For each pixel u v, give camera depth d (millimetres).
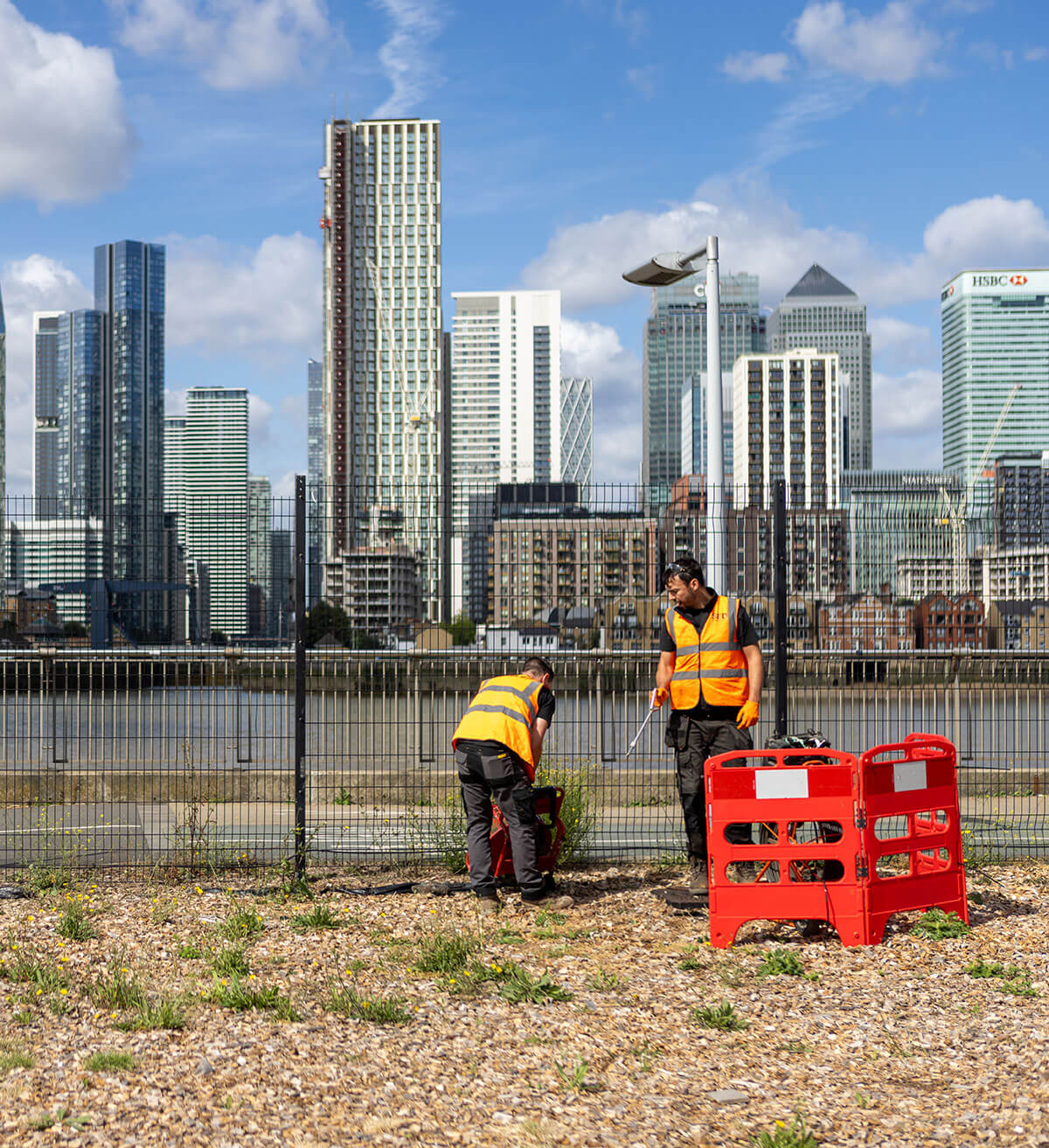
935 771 6977
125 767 11836
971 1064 4633
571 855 9016
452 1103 4172
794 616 12594
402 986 5754
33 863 8656
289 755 11180
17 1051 4609
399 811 11430
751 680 7723
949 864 7012
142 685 11109
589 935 6855
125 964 6059
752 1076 4520
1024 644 12938
